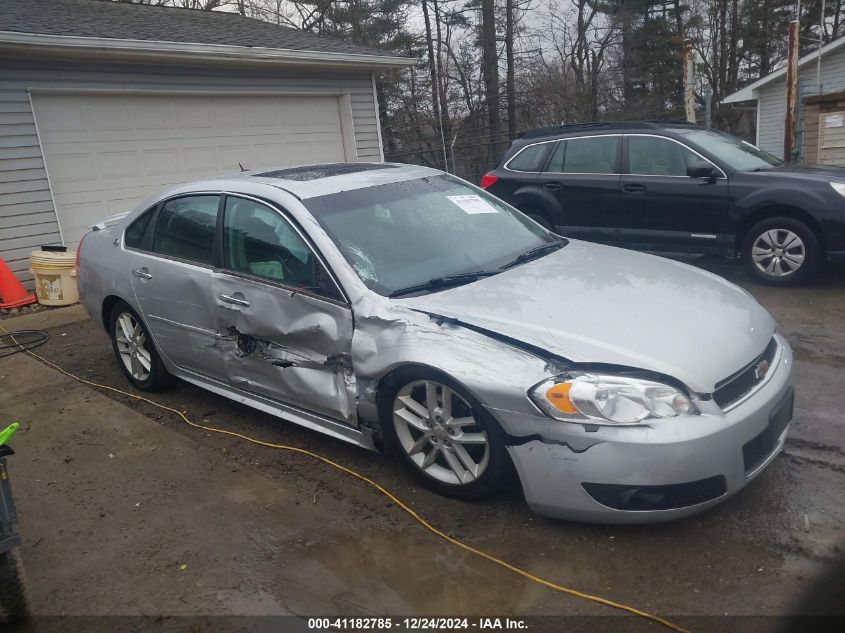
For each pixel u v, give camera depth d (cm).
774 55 3425
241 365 408
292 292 367
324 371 364
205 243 423
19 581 266
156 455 404
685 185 738
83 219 923
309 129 1188
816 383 457
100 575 296
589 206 802
